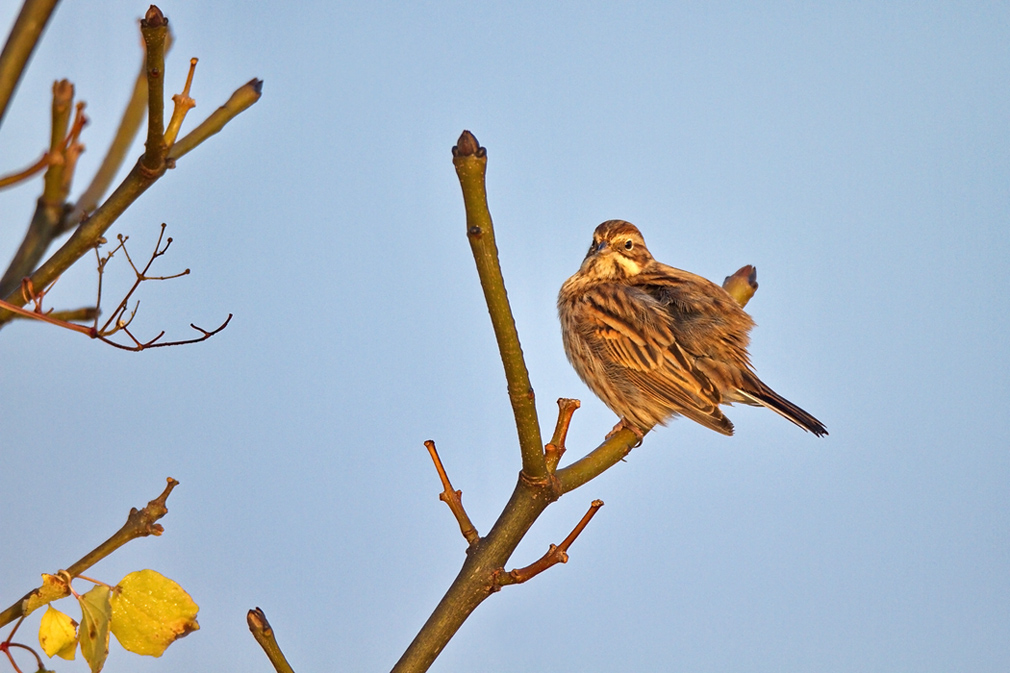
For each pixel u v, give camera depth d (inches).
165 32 237.8
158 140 248.2
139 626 211.2
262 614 269.1
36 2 219.6
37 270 244.1
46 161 216.8
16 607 213.3
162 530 244.7
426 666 276.7
